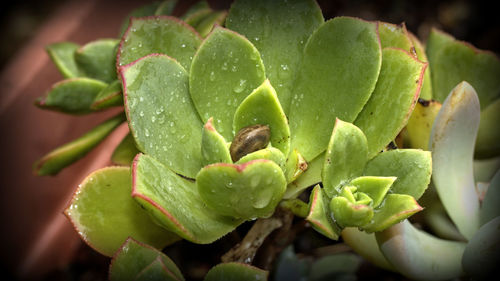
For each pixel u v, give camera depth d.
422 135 0.34
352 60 0.32
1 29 0.60
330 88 0.32
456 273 0.33
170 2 0.39
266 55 0.34
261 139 0.31
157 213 0.29
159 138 0.32
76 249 0.43
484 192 0.36
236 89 0.33
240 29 0.34
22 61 0.47
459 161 0.33
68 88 0.38
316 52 0.32
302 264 0.38
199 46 0.33
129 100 0.31
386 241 0.32
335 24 0.32
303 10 0.33
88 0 0.51
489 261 0.32
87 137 0.38
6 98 0.45
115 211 0.33
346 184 0.31
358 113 0.32
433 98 0.37
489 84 0.36
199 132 0.33
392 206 0.30
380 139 0.31
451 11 0.53
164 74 0.32
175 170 0.32
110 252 0.32
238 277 0.30
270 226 0.34
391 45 0.33
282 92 0.34
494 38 0.48
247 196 0.29
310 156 0.33
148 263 0.30
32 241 0.43
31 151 0.45
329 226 0.30
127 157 0.36
